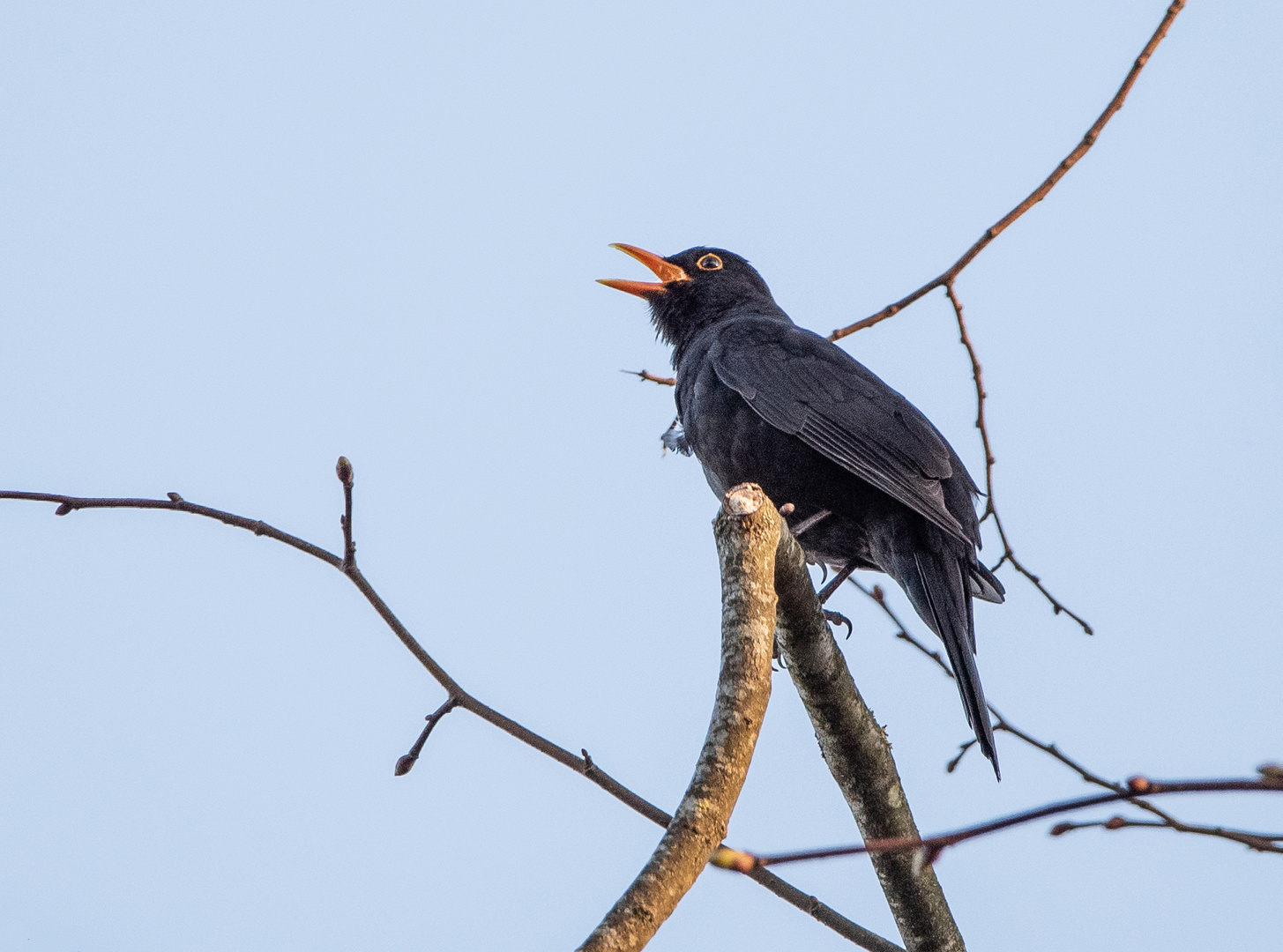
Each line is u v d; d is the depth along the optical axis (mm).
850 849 4355
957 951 9008
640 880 5398
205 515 8359
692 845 5609
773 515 7559
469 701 8406
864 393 12414
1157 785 3914
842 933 8875
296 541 8336
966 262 11055
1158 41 10438
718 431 12672
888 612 11531
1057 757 9602
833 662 8906
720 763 6129
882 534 12000
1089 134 10734
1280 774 3912
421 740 8344
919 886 8844
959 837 4168
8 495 8281
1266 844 5438
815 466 12180
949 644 10898
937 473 11852
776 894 8938
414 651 8375
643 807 8547
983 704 10062
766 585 7285
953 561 11680
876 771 9148
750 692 6656
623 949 5156
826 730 9109
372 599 8344
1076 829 5168
